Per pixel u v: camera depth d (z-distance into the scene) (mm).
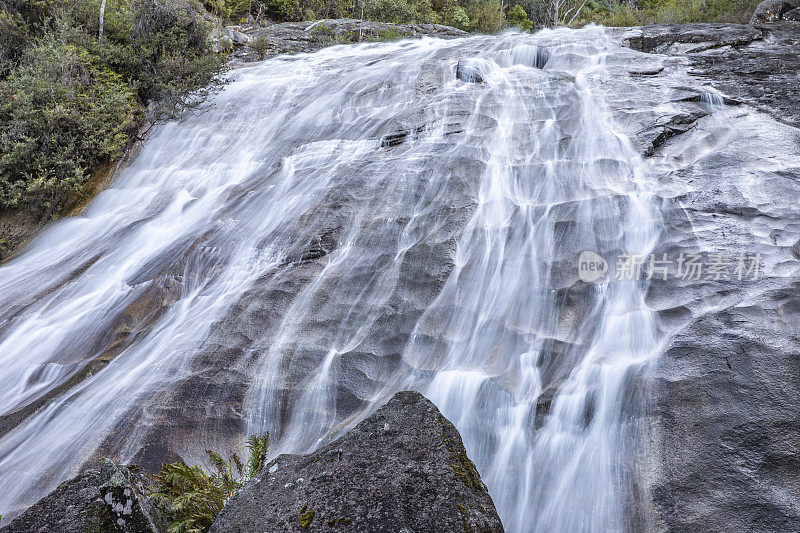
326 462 2615
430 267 5070
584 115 7121
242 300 5176
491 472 3574
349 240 5676
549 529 3223
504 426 3744
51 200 8117
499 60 9922
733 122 6516
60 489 2807
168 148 9031
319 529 2275
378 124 7895
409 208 5891
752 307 3910
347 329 4680
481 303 4664
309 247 5715
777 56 8828
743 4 14141
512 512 3367
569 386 3795
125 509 2455
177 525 2672
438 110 7727
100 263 6453
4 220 8055
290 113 9234
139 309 5535
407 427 2746
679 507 2959
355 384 4227
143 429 4055
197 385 4359
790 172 5277
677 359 3707
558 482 3387
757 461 3016
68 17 10234
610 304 4367
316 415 4078
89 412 4262
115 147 8742
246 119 9414
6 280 6516
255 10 18844
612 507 3139
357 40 15078
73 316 5625
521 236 5238
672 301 4195
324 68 11180
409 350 4406
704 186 5352
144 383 4461
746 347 3613
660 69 8477
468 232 5383
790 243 4441
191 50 10945
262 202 6746
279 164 7723
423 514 2293
